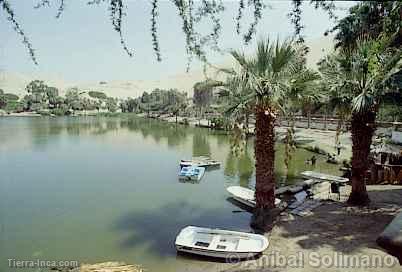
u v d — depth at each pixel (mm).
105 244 11719
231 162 28078
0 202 17109
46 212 15430
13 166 27062
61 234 12750
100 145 39688
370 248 9633
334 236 10633
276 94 11039
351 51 12797
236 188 17156
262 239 10398
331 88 12211
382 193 15164
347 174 19375
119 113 117562
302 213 12961
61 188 19953
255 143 12359
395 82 10969
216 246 10250
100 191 19172
